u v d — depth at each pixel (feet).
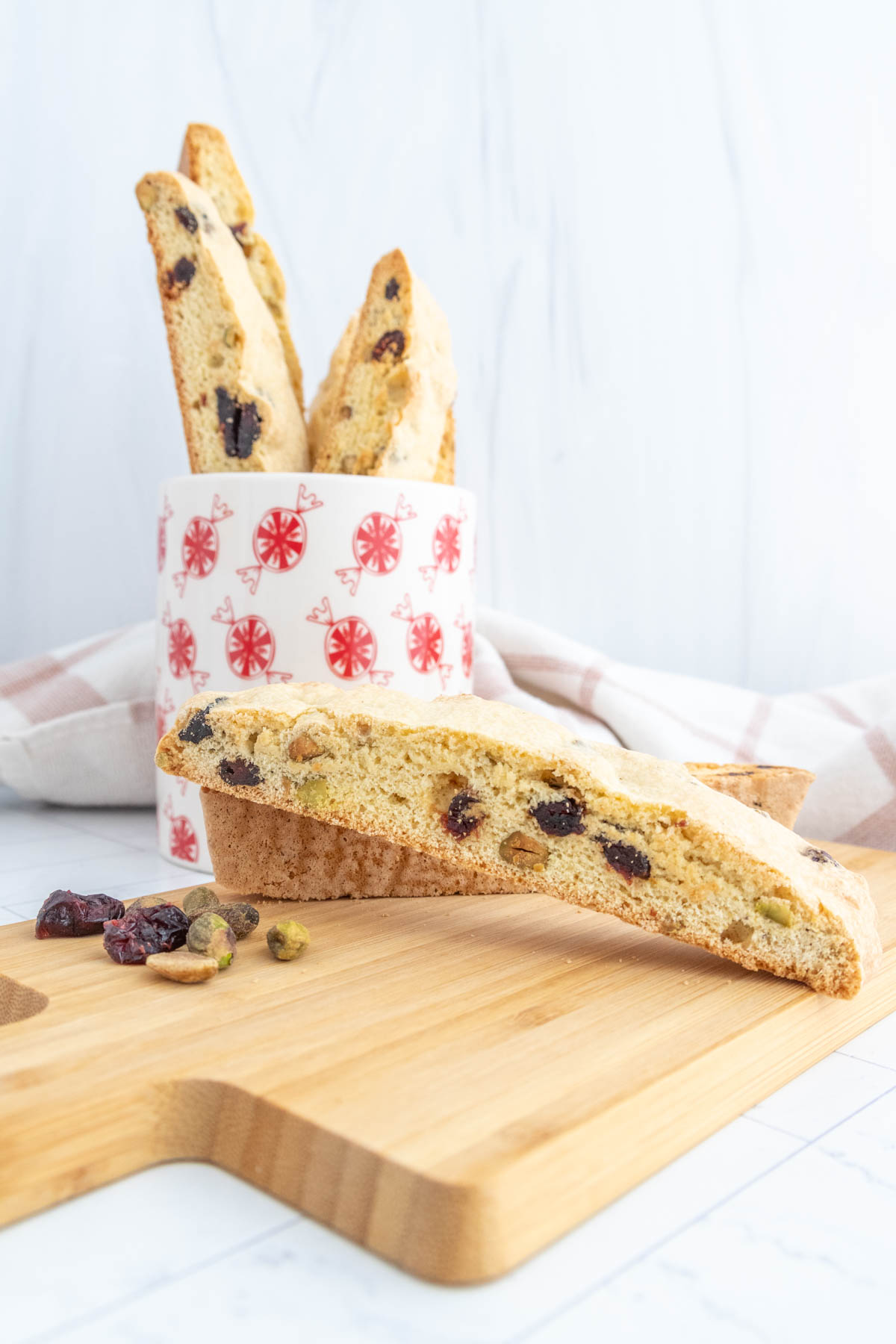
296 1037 1.00
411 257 2.04
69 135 1.85
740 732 1.69
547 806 1.14
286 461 1.42
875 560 1.92
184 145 1.45
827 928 1.07
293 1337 0.81
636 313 2.00
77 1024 1.01
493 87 1.99
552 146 1.99
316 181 1.97
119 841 1.54
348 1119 0.90
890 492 1.90
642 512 2.03
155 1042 0.99
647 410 2.02
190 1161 0.94
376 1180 0.86
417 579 1.36
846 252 1.89
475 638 1.73
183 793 1.40
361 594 1.34
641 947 1.17
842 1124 0.98
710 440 1.99
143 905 1.21
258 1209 0.90
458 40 1.99
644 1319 0.82
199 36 1.90
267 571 1.33
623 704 1.64
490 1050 0.98
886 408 1.89
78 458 1.91
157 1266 0.85
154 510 1.96
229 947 1.12
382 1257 0.86
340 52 1.98
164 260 1.40
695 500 2.01
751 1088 1.00
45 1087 0.93
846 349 1.90
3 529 1.88
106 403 1.92
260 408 1.39
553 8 1.96
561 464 2.04
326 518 1.33
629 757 1.19
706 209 1.95
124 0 1.85
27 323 1.85
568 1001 1.06
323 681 1.34
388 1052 0.98
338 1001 1.05
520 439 2.04
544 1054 0.97
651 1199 0.91
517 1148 0.87
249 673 1.35
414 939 1.18
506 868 1.16
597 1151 0.90
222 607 1.35
